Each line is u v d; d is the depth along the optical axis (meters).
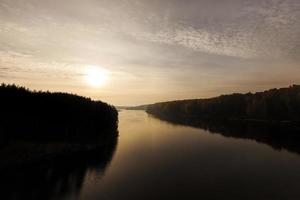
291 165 41.03
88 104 69.81
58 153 46.88
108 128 74.12
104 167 40.22
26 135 48.59
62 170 38.00
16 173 35.25
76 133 58.53
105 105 82.56
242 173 36.91
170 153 50.84
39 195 28.64
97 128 66.69
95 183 32.81
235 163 42.50
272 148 54.97
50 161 41.91
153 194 29.14
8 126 46.34
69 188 30.81
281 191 29.66
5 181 32.38
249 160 44.50
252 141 64.56
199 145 59.84
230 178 34.56
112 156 48.00
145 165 41.50
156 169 39.12
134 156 48.09
